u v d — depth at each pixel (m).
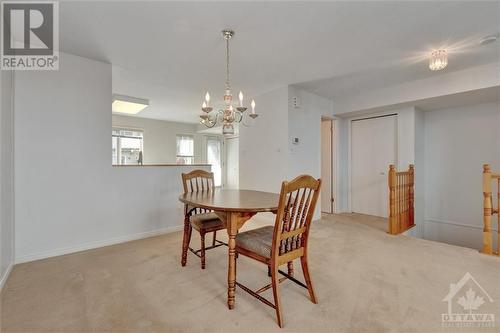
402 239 3.21
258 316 1.60
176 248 2.85
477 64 3.07
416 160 4.16
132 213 3.17
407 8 1.94
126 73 3.37
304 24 2.16
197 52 2.72
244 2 1.86
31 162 2.49
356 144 4.94
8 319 1.54
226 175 8.48
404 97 3.77
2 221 2.02
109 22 2.12
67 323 1.51
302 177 1.56
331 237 3.29
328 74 3.39
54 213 2.62
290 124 3.88
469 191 4.05
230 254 1.70
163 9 1.94
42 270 2.25
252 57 2.85
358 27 2.22
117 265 2.37
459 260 2.48
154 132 6.89
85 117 2.82
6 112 2.16
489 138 3.84
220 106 5.14
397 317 1.58
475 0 1.84
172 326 1.49
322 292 1.88
